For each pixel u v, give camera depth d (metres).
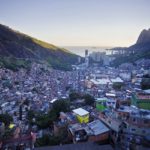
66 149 37.53
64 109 71.19
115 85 120.31
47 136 51.72
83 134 47.84
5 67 173.25
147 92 78.06
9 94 105.75
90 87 124.81
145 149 38.59
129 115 47.00
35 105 90.00
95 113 64.56
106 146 39.03
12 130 57.34
